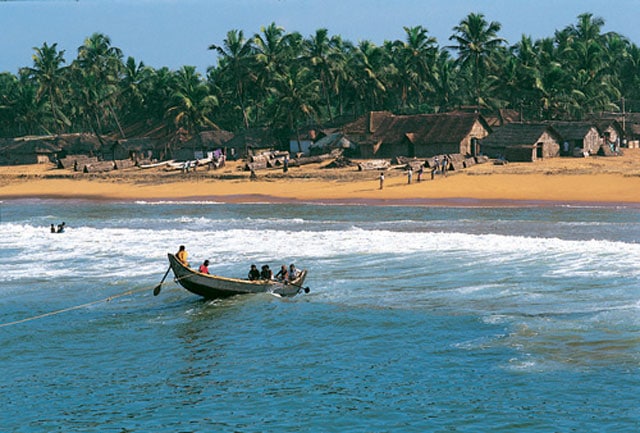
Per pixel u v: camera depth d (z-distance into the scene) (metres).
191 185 114.69
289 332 36.12
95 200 106.50
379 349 32.94
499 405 26.38
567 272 44.97
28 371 31.97
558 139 125.69
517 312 36.81
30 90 182.38
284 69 157.00
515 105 160.62
